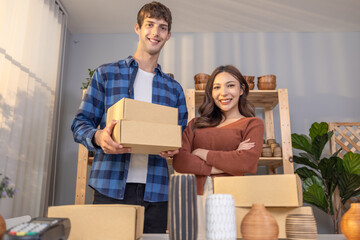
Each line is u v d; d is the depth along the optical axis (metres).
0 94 2.03
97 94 1.37
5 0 2.04
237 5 3.04
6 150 2.06
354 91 3.39
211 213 0.68
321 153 2.95
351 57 3.47
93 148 1.20
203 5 3.03
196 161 1.24
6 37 2.05
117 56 3.46
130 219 0.78
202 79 2.77
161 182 1.34
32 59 2.46
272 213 0.82
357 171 2.63
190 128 1.39
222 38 3.50
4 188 0.70
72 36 3.49
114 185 1.27
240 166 1.20
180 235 0.69
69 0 2.95
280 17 3.24
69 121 3.27
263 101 3.04
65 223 0.66
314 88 3.40
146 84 1.43
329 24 3.37
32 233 0.55
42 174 2.55
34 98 2.49
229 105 1.40
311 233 0.71
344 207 2.93
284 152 2.66
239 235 0.80
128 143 0.92
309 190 2.71
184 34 3.50
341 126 3.35
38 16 2.53
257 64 3.45
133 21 3.29
